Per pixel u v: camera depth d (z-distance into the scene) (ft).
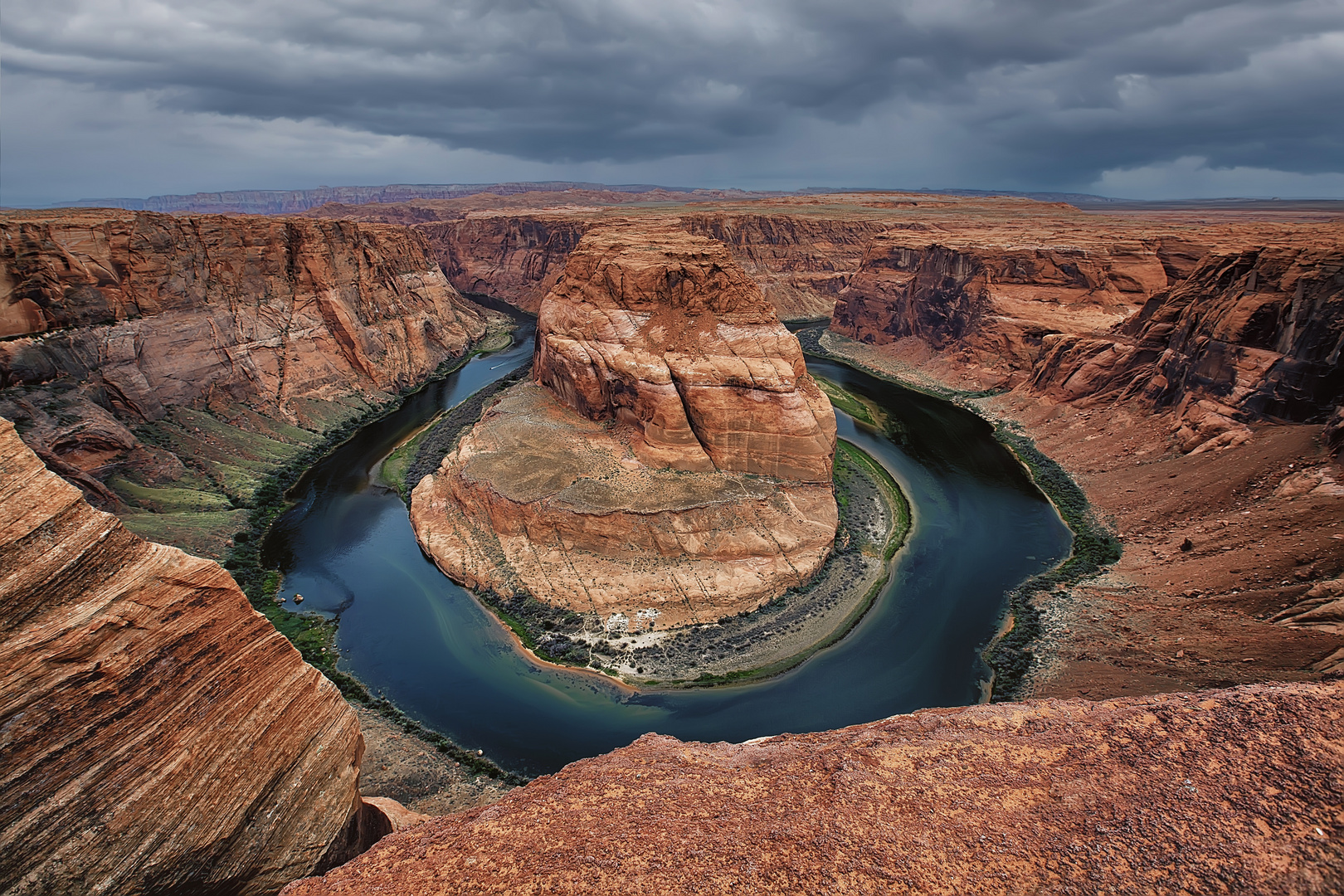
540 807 60.64
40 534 45.19
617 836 55.06
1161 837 49.06
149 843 47.98
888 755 61.62
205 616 53.83
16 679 42.86
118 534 49.62
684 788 61.67
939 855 50.03
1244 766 53.78
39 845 43.24
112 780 46.91
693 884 49.42
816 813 55.47
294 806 59.11
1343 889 43.27
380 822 78.23
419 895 50.75
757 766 64.28
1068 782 55.62
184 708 51.78
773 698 128.77
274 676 59.26
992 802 54.60
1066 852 49.16
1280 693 60.03
